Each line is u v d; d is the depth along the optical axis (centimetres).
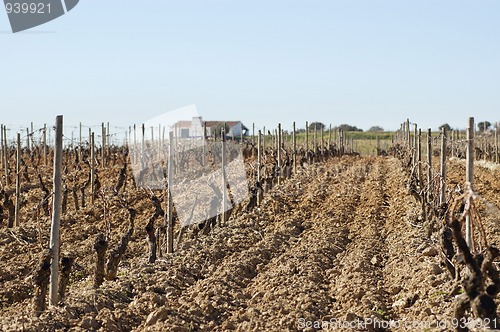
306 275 1462
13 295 1396
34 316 1123
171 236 1766
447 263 1250
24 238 1891
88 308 1172
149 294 1240
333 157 5766
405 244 1750
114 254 1464
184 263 1555
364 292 1318
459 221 937
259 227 2142
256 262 1625
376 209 2467
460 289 1186
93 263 1697
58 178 1201
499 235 1716
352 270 1512
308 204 2567
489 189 2811
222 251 1723
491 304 911
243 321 1134
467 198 927
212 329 1111
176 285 1385
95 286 1381
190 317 1148
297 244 1872
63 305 1188
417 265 1464
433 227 1742
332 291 1366
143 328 1094
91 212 2341
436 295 1217
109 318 1109
